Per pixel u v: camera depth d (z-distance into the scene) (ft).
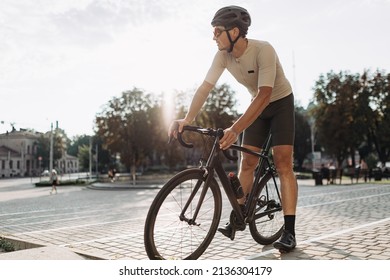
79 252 11.19
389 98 132.16
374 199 28.25
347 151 138.00
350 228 14.42
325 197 32.48
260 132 11.29
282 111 10.62
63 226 21.03
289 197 10.40
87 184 115.03
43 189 93.56
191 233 9.32
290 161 10.64
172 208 8.79
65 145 309.83
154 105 118.32
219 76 10.91
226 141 8.96
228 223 10.25
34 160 318.86
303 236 12.94
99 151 273.13
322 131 134.82
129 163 118.42
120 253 11.76
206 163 9.22
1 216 29.68
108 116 115.55
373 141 148.15
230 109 123.34
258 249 11.48
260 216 11.12
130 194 58.70
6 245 13.83
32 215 29.53
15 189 96.48
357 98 132.67
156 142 119.14
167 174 144.36
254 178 11.04
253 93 11.14
